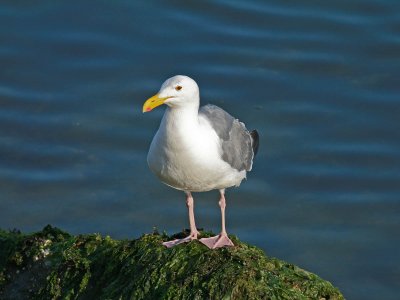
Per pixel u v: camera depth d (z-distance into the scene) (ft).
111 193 50.78
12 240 36.91
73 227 48.67
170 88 33.37
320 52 58.49
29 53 58.44
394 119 54.60
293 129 54.24
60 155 52.85
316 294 32.22
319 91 56.24
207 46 58.85
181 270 32.48
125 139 53.78
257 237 48.39
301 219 49.52
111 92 56.24
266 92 56.08
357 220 49.37
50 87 56.59
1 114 55.01
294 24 60.44
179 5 61.41
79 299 33.99
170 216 49.65
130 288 32.42
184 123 33.65
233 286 30.86
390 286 45.34
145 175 51.90
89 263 34.42
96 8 61.11
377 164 52.24
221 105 55.31
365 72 57.36
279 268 33.12
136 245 34.40
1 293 35.68
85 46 58.80
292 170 52.03
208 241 35.24
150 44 58.95
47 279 34.63
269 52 58.49
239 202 50.60
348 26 60.18
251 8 61.31
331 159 52.60
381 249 47.55
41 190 50.90
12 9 60.85
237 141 36.91
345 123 54.54
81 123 54.60
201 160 34.22
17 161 52.47
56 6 61.16
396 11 61.00
